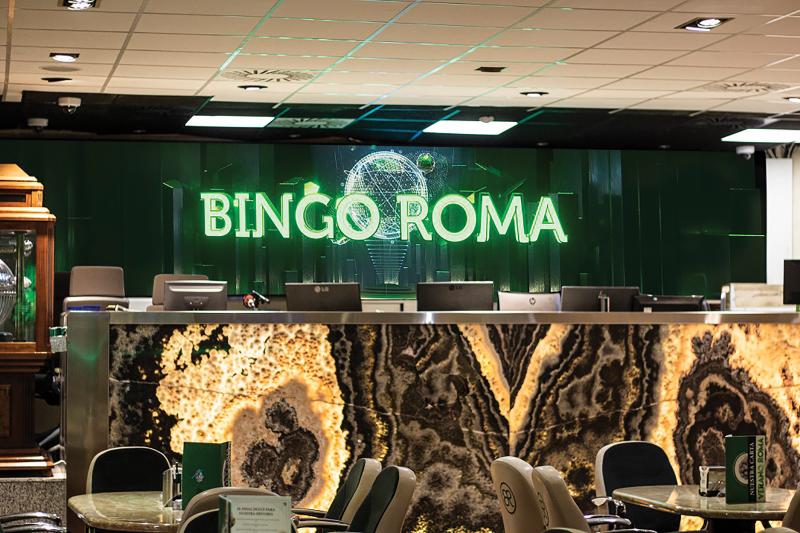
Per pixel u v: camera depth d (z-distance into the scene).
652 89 11.27
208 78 10.42
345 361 7.11
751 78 10.73
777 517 5.22
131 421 6.97
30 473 7.91
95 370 6.96
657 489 5.92
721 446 7.54
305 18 8.24
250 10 7.99
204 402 7.01
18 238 7.91
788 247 14.85
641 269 14.48
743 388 7.61
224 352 7.02
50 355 7.93
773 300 9.46
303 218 13.57
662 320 7.46
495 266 14.06
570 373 7.34
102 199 13.18
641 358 7.44
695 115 12.75
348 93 11.28
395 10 8.05
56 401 9.75
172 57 9.48
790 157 14.84
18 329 7.88
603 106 12.20
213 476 5.24
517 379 7.27
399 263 13.77
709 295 14.63
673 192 14.61
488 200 14.05
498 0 7.83
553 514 4.67
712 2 7.93
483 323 7.24
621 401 7.39
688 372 7.51
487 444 7.21
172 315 6.99
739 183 14.81
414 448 7.14
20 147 13.00
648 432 7.42
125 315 6.99
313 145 13.62
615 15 8.27
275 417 7.04
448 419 7.18
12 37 8.70
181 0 7.70
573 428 7.32
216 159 13.45
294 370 7.07
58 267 13.04
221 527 3.17
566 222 14.28
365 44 9.12
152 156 13.30
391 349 7.15
